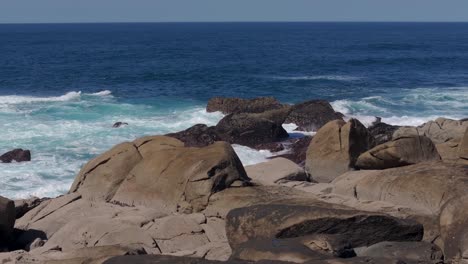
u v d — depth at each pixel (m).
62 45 124.19
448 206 12.92
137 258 11.76
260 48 111.81
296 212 12.64
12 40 150.75
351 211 12.62
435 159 19.19
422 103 42.94
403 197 16.33
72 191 18.31
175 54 95.12
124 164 18.12
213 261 11.39
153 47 116.75
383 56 88.94
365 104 41.91
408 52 99.19
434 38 161.75
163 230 14.79
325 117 33.62
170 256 11.84
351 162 20.70
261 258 11.27
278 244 11.54
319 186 18.61
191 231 14.84
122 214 16.23
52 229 16.27
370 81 56.53
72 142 29.94
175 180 16.64
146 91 49.22
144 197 17.03
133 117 36.66
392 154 18.84
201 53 97.62
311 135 31.59
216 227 15.22
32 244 15.39
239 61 79.94
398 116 38.16
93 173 18.20
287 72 65.25
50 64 73.56
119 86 52.53
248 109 36.78
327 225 12.47
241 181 16.19
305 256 10.98
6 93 48.38
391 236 12.77
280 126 30.83
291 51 101.88
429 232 13.59
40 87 52.06
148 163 17.58
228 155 16.55
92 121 35.03
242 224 13.08
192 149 17.47
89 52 99.31
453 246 12.09
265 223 12.76
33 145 29.23
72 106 39.78
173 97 46.03
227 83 55.16
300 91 50.06
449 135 24.89
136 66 71.75
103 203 17.42
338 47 114.62
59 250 14.27
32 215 17.19
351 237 12.59
